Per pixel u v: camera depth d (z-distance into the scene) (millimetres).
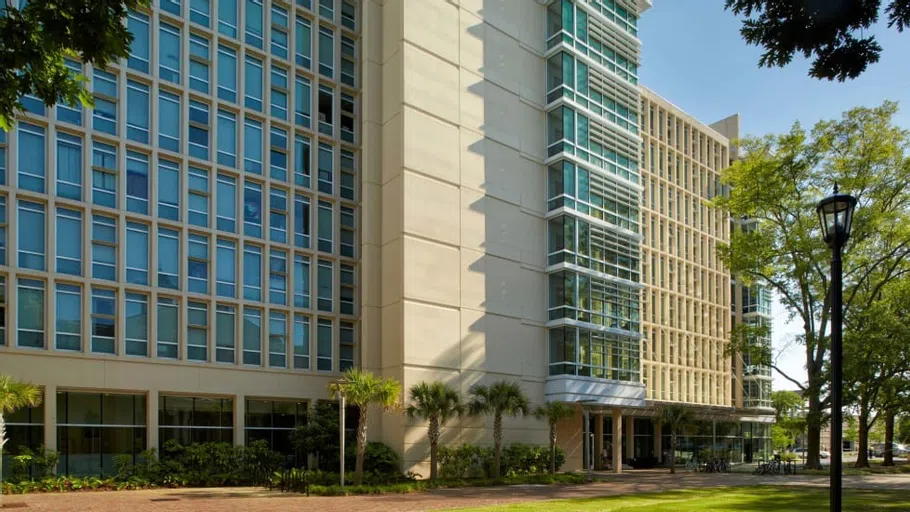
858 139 36750
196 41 29406
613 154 40656
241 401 28641
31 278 24422
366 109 33688
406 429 29844
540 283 36812
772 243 38594
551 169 37875
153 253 27062
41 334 24438
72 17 7902
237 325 29047
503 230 35438
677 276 53594
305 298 31500
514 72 37406
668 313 51844
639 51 43812
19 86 8547
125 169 26844
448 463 30188
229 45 30406
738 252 38750
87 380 24938
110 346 25844
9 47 8164
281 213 31297
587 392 35938
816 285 38219
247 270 29859
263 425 29625
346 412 30422
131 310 26484
